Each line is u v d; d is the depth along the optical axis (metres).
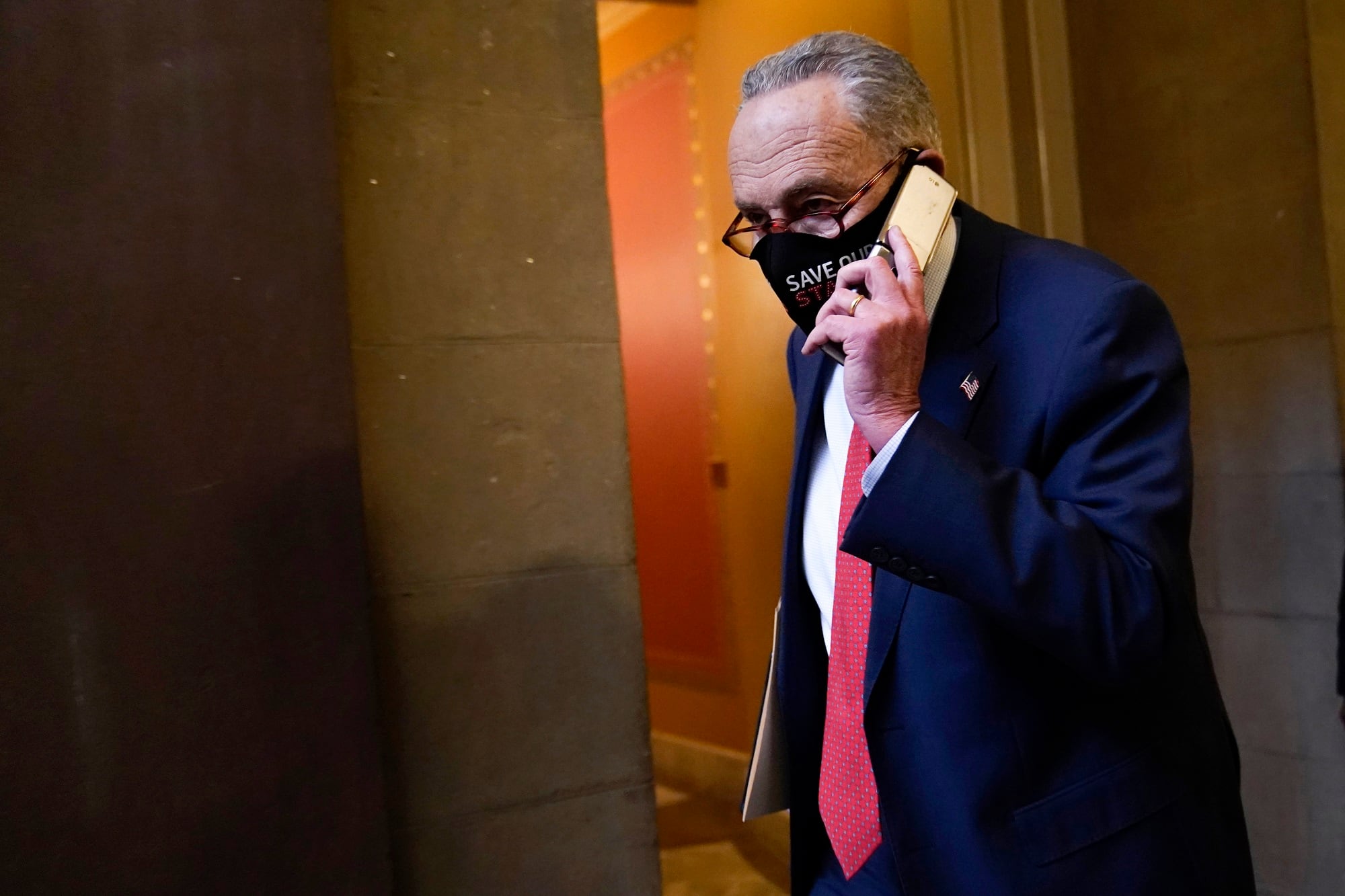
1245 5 2.72
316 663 1.43
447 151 1.72
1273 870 2.76
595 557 1.79
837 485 1.20
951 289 1.03
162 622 1.34
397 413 1.67
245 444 1.40
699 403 4.12
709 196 3.96
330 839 1.43
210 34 1.41
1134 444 0.92
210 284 1.39
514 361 1.75
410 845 1.64
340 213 1.48
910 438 0.89
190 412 1.37
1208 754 1.02
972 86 2.82
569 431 1.78
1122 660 0.85
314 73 1.47
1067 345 0.94
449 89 1.73
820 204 1.04
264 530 1.41
